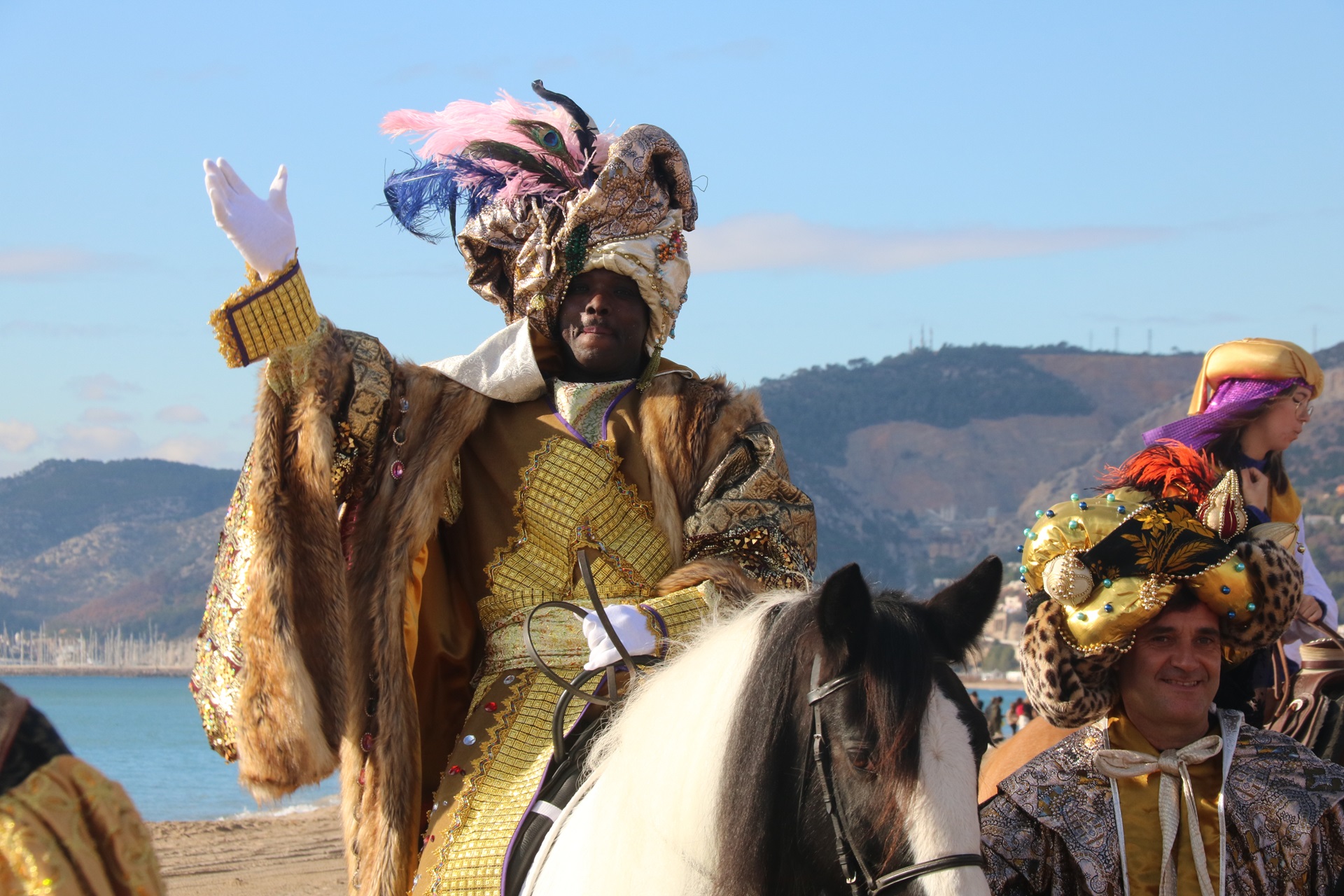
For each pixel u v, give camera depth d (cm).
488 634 478
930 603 363
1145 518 416
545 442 490
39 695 14450
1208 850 415
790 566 477
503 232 529
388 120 543
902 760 320
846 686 334
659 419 493
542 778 411
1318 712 507
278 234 448
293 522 447
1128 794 421
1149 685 421
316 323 457
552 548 477
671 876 350
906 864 316
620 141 507
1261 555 417
